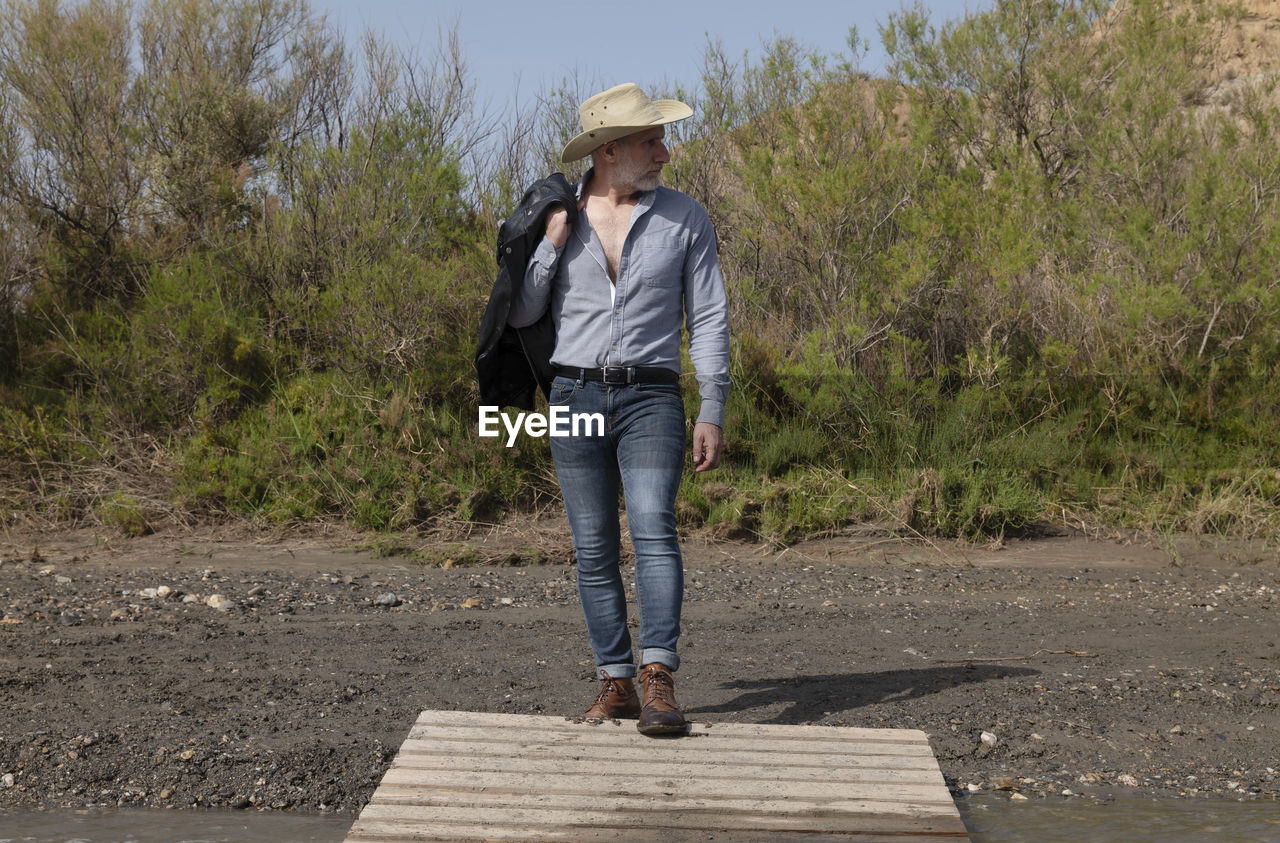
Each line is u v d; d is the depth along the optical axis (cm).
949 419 825
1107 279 845
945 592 625
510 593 619
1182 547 736
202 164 1020
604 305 323
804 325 898
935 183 909
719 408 329
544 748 314
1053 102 1062
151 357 872
